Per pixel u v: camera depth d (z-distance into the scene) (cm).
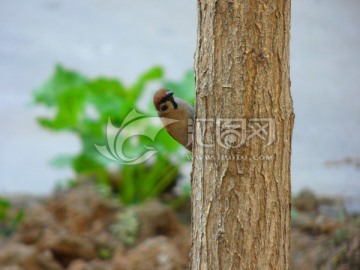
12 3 2622
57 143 1695
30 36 2281
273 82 572
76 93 1227
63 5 2617
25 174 1520
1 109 1830
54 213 1223
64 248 1114
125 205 1278
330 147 1555
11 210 1312
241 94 567
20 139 1706
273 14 568
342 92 1861
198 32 584
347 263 992
